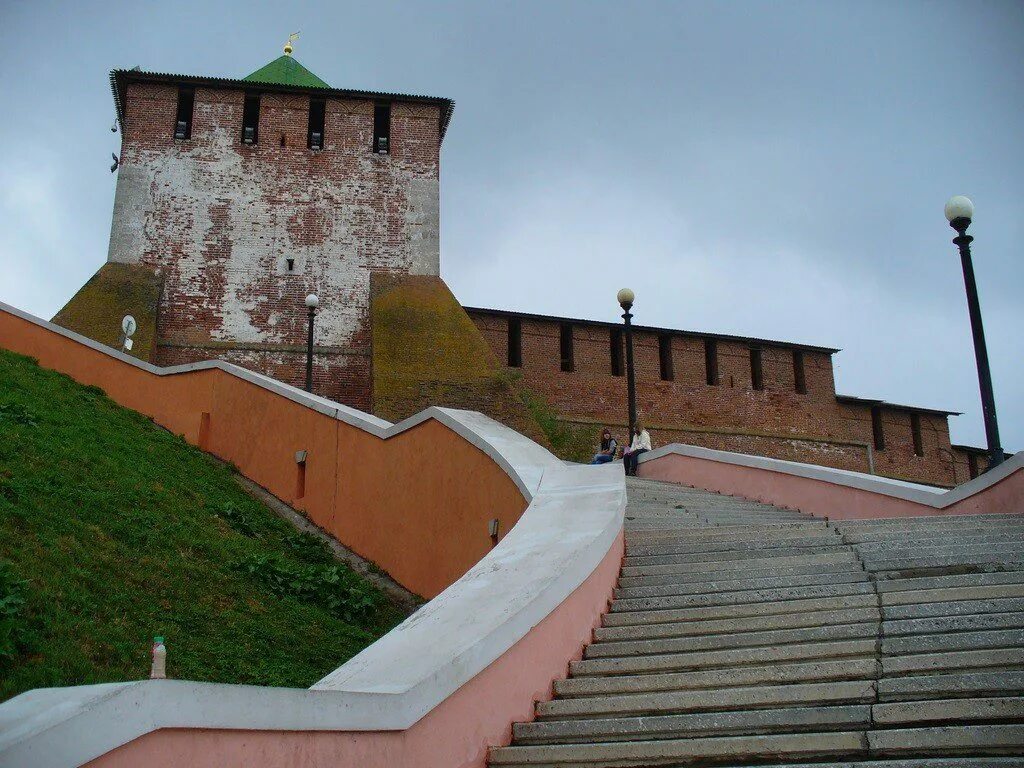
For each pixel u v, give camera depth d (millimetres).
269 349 28906
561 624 6465
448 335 28391
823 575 7781
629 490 14297
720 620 7000
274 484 15195
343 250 30609
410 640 5531
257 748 3793
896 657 6098
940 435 37688
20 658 6598
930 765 4781
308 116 32156
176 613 8648
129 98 31312
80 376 18328
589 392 31984
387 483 12867
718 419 33688
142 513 10867
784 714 5520
